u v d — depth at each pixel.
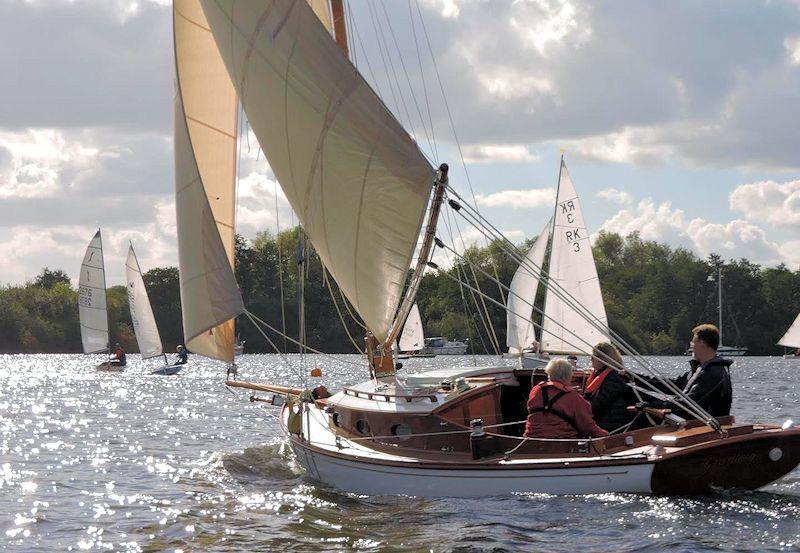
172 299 106.19
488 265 45.16
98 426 22.33
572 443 9.87
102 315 56.28
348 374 53.53
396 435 11.16
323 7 14.52
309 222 12.65
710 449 9.16
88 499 11.83
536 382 11.52
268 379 46.66
